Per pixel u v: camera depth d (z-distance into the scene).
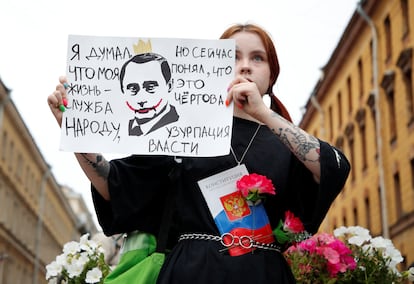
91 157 2.72
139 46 2.82
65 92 2.78
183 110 2.74
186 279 2.53
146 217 2.79
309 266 3.21
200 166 2.68
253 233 2.58
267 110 2.60
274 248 2.62
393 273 3.50
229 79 2.76
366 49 27.55
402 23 23.06
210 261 2.54
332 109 33.97
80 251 3.54
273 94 3.05
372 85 26.70
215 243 2.57
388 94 24.78
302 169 2.66
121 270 2.77
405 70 22.91
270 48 2.87
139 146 2.72
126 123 2.76
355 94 29.56
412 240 22.62
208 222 2.60
